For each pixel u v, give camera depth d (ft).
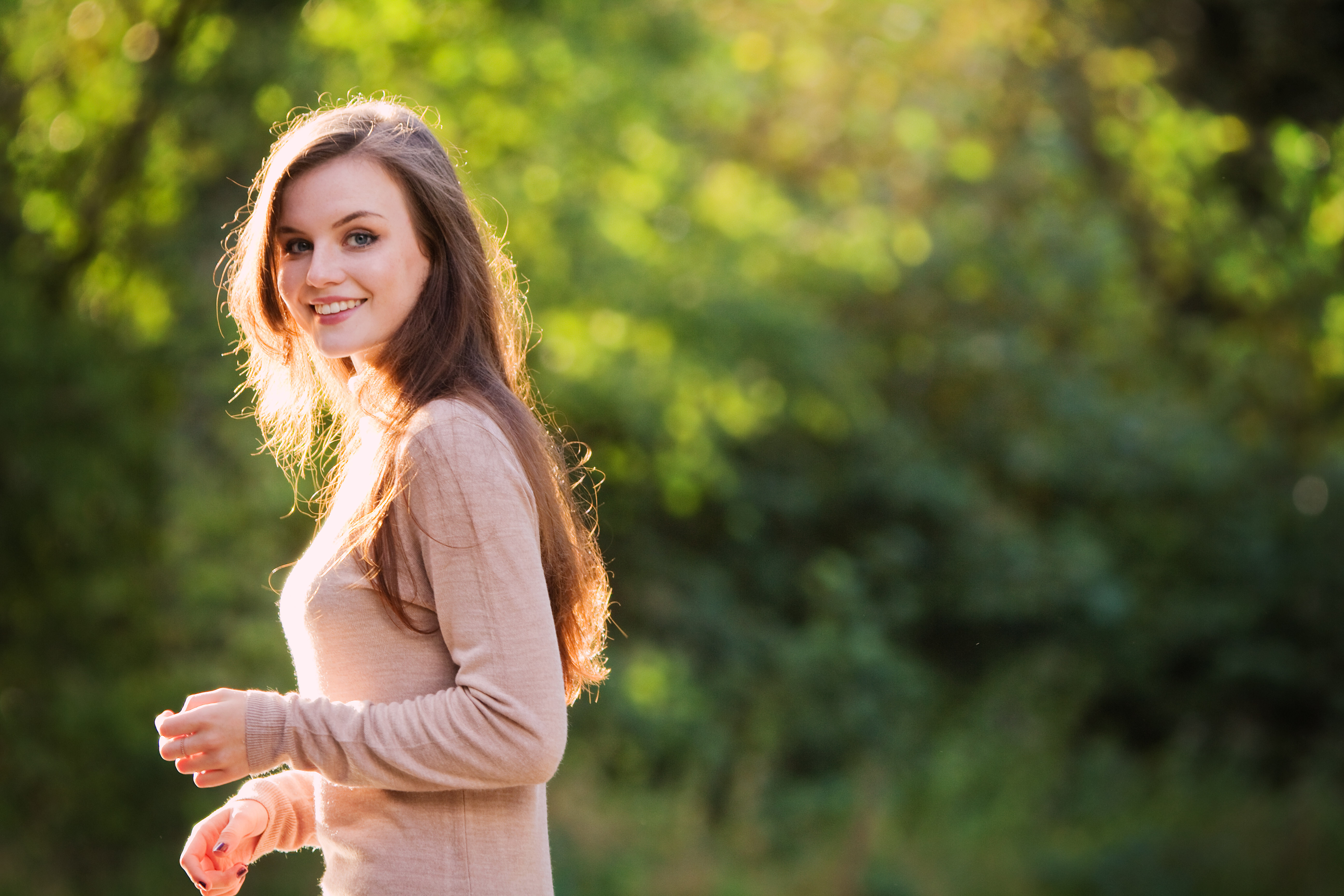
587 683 9.48
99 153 34.45
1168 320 63.62
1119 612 52.49
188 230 36.32
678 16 41.88
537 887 8.41
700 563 50.34
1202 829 43.42
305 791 9.56
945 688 52.08
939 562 53.47
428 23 36.09
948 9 55.16
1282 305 63.10
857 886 37.88
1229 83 64.44
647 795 39.50
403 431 8.14
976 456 57.31
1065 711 50.72
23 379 31.63
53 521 31.76
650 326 43.11
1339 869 40.88
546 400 40.81
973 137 56.18
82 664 32.40
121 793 31.04
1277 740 51.26
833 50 52.80
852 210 52.54
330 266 8.41
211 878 8.94
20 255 34.37
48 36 33.99
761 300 45.19
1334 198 63.62
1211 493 56.90
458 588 7.87
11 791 30.27
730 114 47.26
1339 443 62.28
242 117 34.94
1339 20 63.05
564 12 38.50
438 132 36.06
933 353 56.95
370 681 8.15
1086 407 57.11
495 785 7.88
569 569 8.71
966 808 43.62
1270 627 53.42
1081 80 60.18
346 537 8.09
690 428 43.50
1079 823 44.86
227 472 35.47
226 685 33.30
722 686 46.75
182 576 33.78
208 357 35.76
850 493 53.16
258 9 35.27
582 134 40.16
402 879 8.12
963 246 56.08
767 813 41.73
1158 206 62.08
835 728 46.26
